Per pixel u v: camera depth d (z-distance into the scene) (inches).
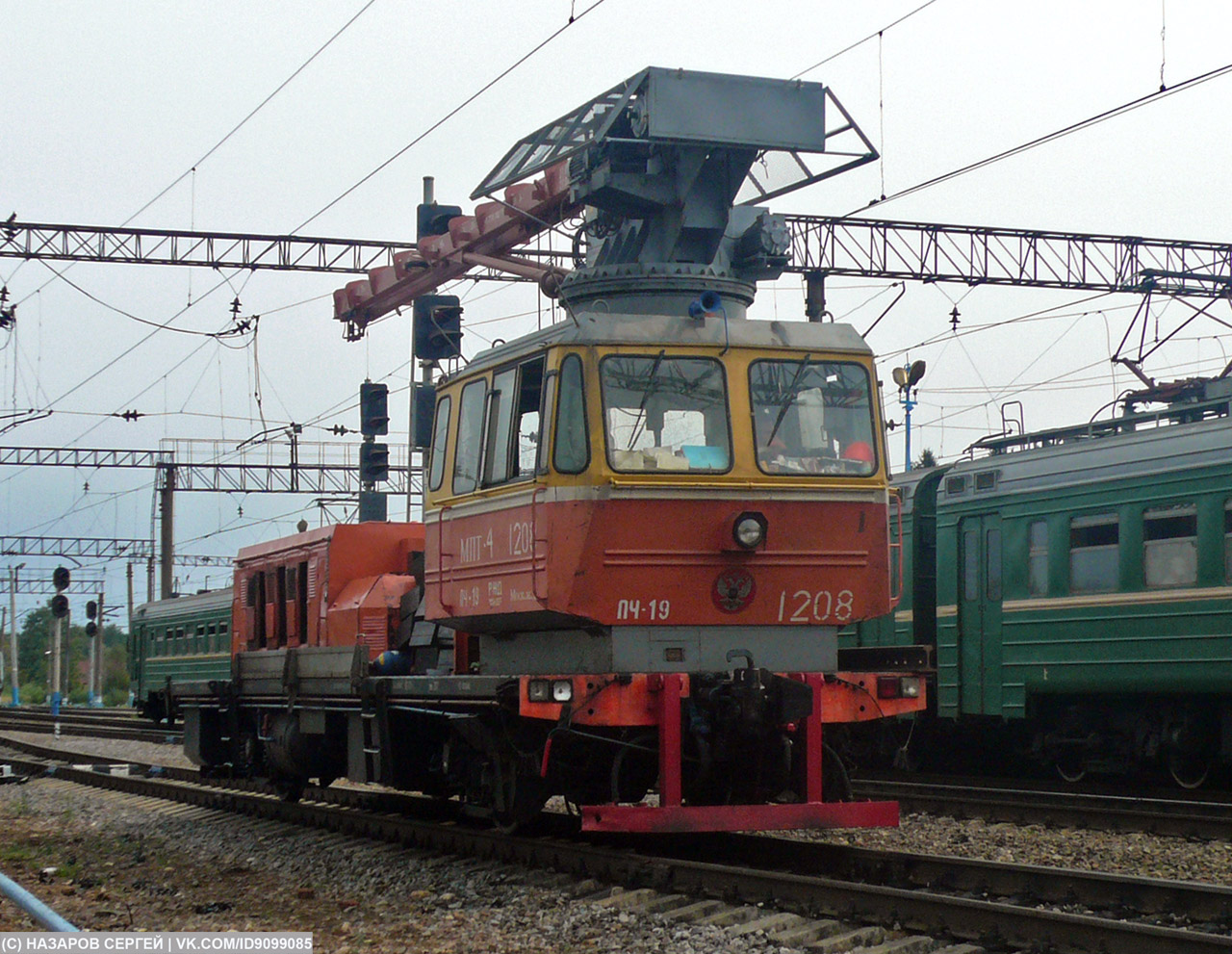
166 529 1717.5
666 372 423.8
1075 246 1235.2
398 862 464.4
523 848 439.2
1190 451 631.2
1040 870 365.7
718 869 375.2
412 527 633.0
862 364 446.6
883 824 418.9
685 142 538.6
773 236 605.3
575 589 413.4
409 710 497.0
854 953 309.1
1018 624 713.6
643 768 460.8
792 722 416.2
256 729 671.8
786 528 429.1
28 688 3499.0
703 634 427.8
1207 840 480.1
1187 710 661.9
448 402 494.9
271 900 414.3
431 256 969.5
